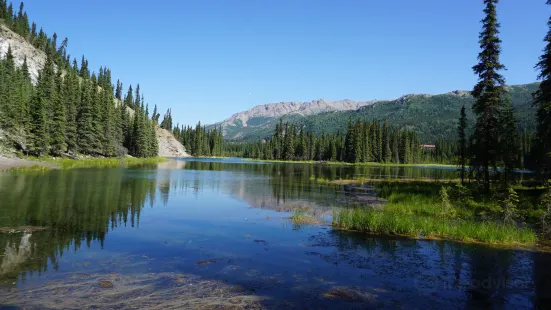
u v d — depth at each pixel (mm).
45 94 69625
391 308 8641
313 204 26609
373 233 17109
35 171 43219
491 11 31875
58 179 35344
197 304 8367
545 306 9070
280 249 13859
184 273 10648
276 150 156875
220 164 101875
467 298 9469
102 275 10148
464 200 26578
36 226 15914
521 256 13578
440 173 77312
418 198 27859
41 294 8594
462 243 15469
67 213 19141
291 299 8945
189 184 39062
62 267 10703
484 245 15219
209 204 25500
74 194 26016
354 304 8797
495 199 27656
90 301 8281
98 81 163875
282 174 62188
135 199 25719
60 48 159750
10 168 44375
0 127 56656
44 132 60281
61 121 66812
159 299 8578
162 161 104938
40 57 141625
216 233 16359
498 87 31703
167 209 22562
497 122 32281
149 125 125000
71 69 148500
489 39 31656
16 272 10109
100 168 56719
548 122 28047
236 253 13102
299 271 11258
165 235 15531
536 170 33844
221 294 9086
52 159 61281
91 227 16328
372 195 32719
